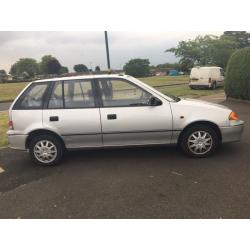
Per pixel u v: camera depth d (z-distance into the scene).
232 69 13.59
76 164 5.86
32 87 5.75
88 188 4.76
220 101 14.24
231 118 5.64
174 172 5.14
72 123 5.58
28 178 5.34
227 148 6.19
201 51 57.38
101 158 6.07
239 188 4.43
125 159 5.92
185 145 5.70
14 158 6.55
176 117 5.54
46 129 5.62
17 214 4.09
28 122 5.64
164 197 4.30
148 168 5.39
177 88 25.06
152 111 5.53
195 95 18.06
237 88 13.35
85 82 5.65
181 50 59.00
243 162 5.40
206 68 22.11
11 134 5.71
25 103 5.71
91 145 5.72
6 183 5.20
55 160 5.84
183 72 65.12
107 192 4.57
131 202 4.22
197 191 4.41
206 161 5.54
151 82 37.41
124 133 5.59
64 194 4.61
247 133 7.36
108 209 4.07
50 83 5.73
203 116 5.53
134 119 5.53
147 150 6.35
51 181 5.14
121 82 5.60
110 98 5.62
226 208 3.90
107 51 12.77
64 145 5.81
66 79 5.71
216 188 4.47
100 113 5.54
